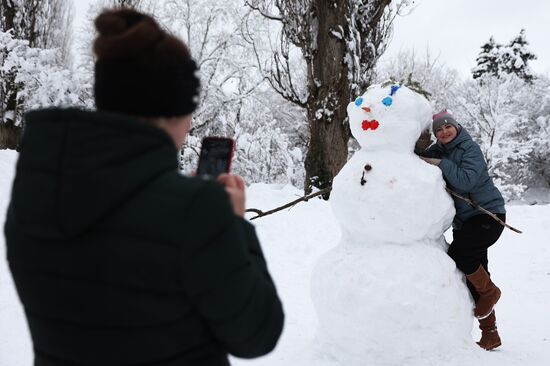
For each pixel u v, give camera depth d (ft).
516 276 22.21
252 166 54.54
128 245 3.20
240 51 58.59
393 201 10.94
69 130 3.29
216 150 4.44
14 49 43.78
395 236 11.16
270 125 57.47
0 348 12.88
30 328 3.65
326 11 38.42
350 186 11.31
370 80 43.16
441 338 10.95
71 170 3.19
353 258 11.37
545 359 12.01
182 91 3.66
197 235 3.22
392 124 11.25
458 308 11.15
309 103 39.88
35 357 3.69
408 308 10.62
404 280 10.76
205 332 3.48
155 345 3.29
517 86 81.35
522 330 15.21
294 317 16.07
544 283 21.09
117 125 3.30
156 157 3.38
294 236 26.04
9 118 51.78
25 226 3.36
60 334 3.40
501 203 12.12
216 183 3.47
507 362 11.34
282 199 32.40
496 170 66.18
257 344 3.54
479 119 68.85
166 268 3.21
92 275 3.22
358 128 11.63
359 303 10.82
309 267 22.26
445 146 12.18
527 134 83.61
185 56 3.74
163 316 3.26
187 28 57.67
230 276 3.27
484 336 12.55
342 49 38.78
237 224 3.48
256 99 58.95
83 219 3.17
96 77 3.62
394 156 11.40
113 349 3.29
